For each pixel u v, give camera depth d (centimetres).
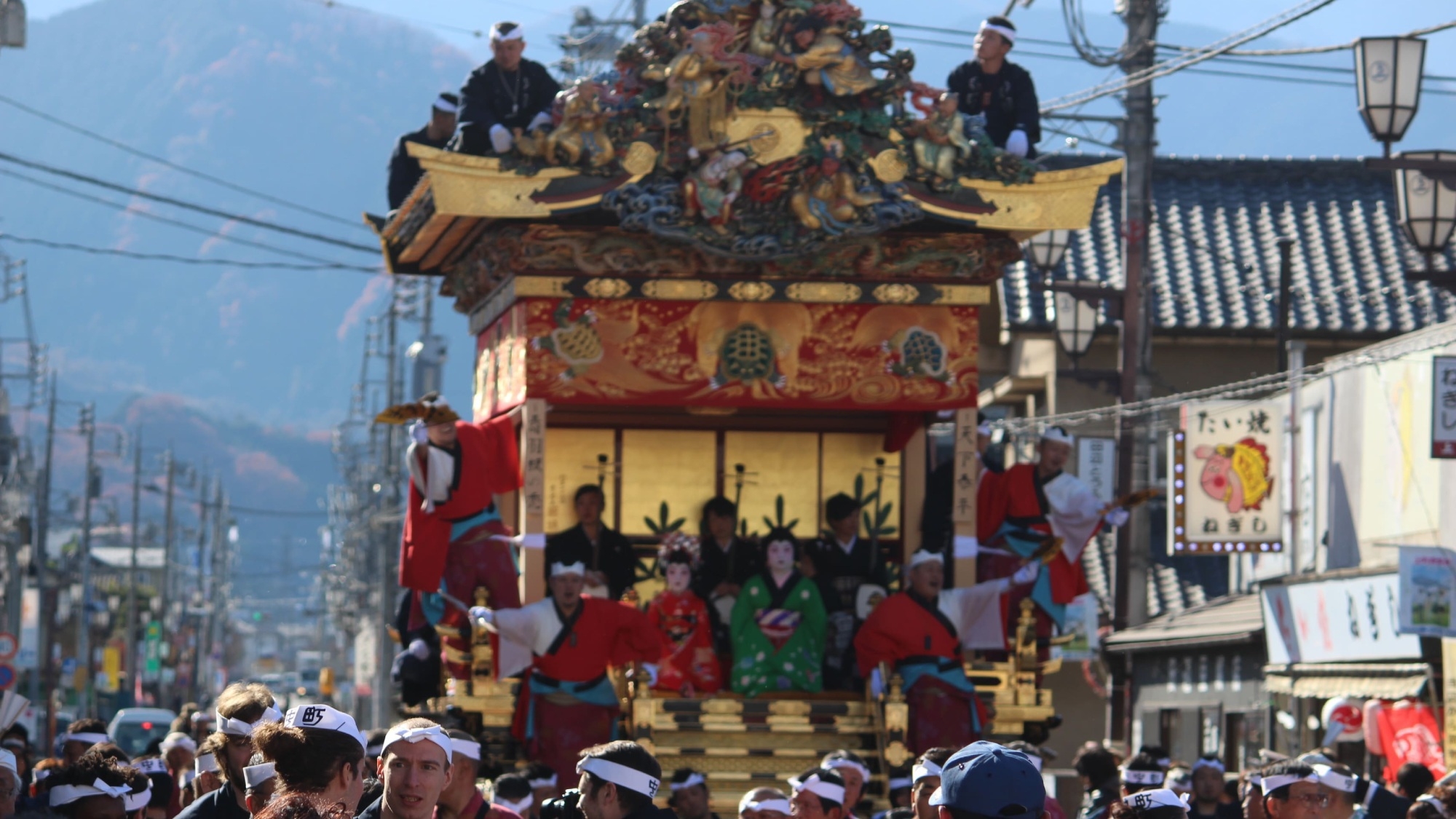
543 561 4016
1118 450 7494
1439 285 5038
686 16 3928
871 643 4041
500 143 3853
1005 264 4247
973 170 4050
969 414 4212
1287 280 8256
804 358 4156
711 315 4125
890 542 4866
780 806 2898
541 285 4038
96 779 2391
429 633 4312
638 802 2348
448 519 4006
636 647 3925
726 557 4738
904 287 4194
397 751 1931
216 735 2112
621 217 3888
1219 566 9425
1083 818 3491
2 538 15662
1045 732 4212
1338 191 10338
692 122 3919
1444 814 2619
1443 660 5659
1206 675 8125
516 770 3778
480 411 4578
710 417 4875
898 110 4019
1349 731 6012
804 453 4906
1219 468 7175
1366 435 6838
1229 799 4175
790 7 3953
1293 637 6950
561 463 4841
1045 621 4359
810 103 3972
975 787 1628
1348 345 9475
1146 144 7444
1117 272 9769
